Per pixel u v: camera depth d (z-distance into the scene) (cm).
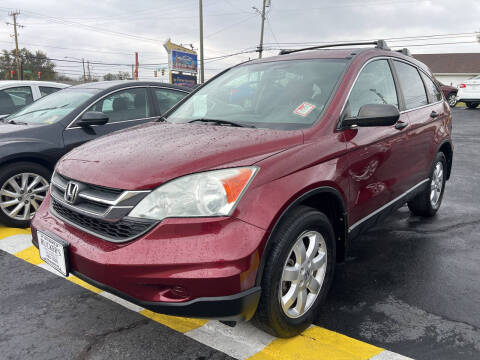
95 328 259
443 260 358
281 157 229
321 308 278
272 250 214
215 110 323
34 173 434
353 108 291
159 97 555
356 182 278
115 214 209
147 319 268
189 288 194
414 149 368
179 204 201
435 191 462
